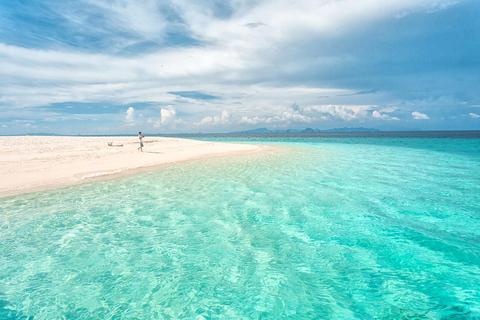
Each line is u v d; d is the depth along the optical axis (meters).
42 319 3.72
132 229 7.01
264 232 6.83
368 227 7.10
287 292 4.35
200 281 4.68
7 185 11.31
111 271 5.00
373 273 4.90
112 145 29.69
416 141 56.06
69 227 7.10
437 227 7.08
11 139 28.34
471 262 5.21
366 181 12.96
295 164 19.11
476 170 16.14
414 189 11.30
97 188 11.34
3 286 4.49
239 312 3.87
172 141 40.91
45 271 4.98
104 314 3.83
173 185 12.05
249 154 26.62
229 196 10.26
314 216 7.99
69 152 21.72
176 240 6.35
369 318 3.71
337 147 39.44
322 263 5.28
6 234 6.58
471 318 3.71
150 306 4.01
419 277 4.75
